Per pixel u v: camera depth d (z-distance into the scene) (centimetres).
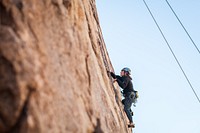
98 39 1048
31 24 485
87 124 548
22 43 436
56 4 597
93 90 680
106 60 1140
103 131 630
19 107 390
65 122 466
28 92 406
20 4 477
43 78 446
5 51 412
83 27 772
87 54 725
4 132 380
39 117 404
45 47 499
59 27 585
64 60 558
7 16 454
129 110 1023
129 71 1038
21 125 382
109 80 1038
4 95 391
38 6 525
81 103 566
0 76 398
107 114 759
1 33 427
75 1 750
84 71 656
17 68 407
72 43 623
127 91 1023
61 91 490
